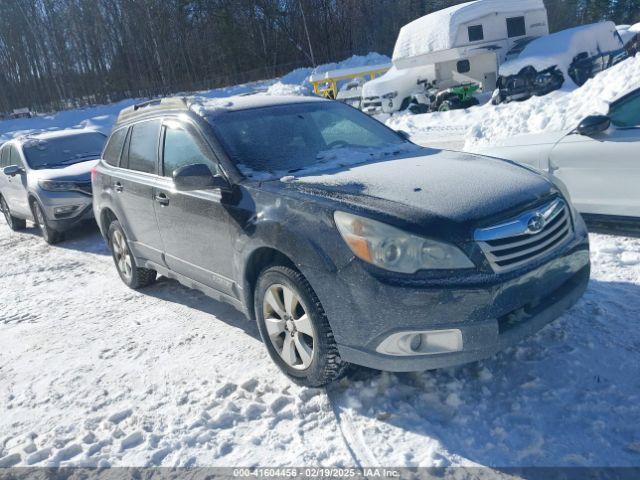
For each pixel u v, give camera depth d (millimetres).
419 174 3523
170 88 54188
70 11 55406
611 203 5148
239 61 54375
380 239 2908
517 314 3064
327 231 3090
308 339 3414
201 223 4016
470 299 2832
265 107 4500
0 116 55625
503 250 2969
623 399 2986
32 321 5293
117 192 5250
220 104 4484
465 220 2934
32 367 4277
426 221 2914
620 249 4945
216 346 4227
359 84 21203
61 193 8258
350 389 3350
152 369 3988
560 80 14883
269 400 3385
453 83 18016
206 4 53188
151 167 4762
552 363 3375
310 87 26562
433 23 17422
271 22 52531
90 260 7363
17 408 3691
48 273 6988
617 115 5184
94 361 4238
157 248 4852
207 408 3395
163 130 4645
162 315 4996
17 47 57438
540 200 3225
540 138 5707
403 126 15938
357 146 4387
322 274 3064
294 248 3195
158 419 3350
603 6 58938
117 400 3627
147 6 52469
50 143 9656
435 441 2852
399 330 2883
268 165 3904
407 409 3113
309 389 3396
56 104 56469
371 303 2912
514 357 3486
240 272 3684
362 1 50625
